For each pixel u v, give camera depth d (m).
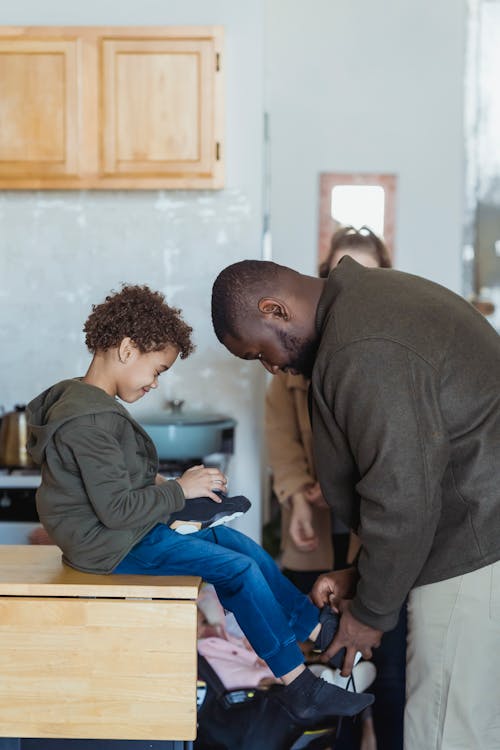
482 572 1.83
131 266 3.93
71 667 1.77
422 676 1.92
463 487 1.82
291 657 1.97
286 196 7.11
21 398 3.98
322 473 2.02
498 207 7.11
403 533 1.75
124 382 2.05
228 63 3.81
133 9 3.77
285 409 3.20
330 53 7.04
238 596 1.98
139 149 3.65
